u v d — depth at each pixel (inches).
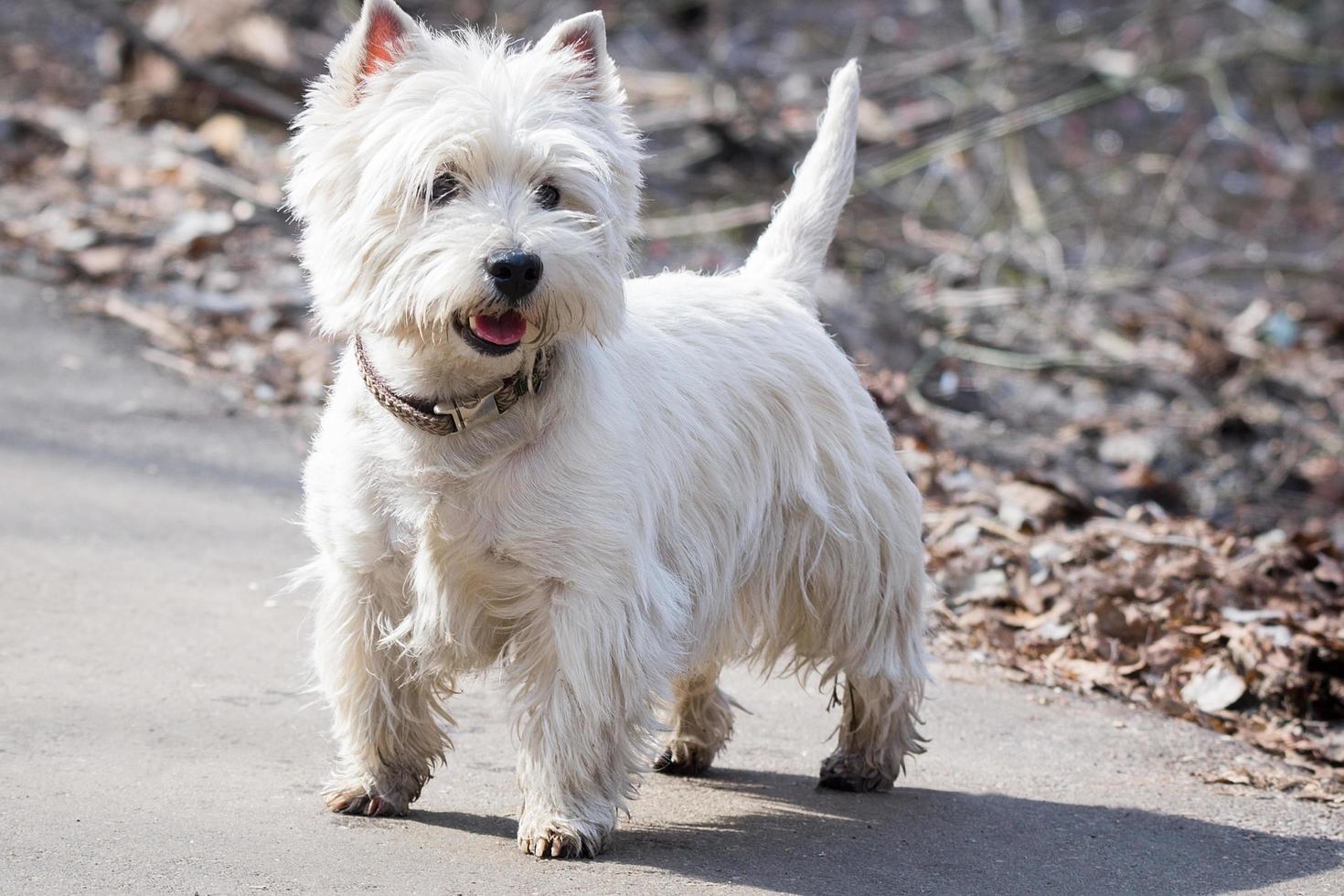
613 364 146.5
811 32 654.5
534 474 136.5
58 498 236.7
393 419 138.7
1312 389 391.5
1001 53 510.0
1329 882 149.1
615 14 583.2
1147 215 528.7
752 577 163.8
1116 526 261.7
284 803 146.9
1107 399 379.9
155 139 433.1
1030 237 473.1
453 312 131.5
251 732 165.2
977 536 246.8
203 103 470.0
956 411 363.9
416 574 140.6
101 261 343.9
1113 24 533.0
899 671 169.3
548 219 135.0
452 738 172.7
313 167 142.3
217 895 122.7
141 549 221.5
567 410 137.6
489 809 152.2
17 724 159.6
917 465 275.7
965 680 206.2
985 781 174.1
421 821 146.6
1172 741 191.9
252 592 210.7
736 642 165.8
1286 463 346.3
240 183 399.2
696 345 160.4
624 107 150.8
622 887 131.5
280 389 301.9
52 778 146.1
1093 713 199.3
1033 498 267.6
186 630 193.9
